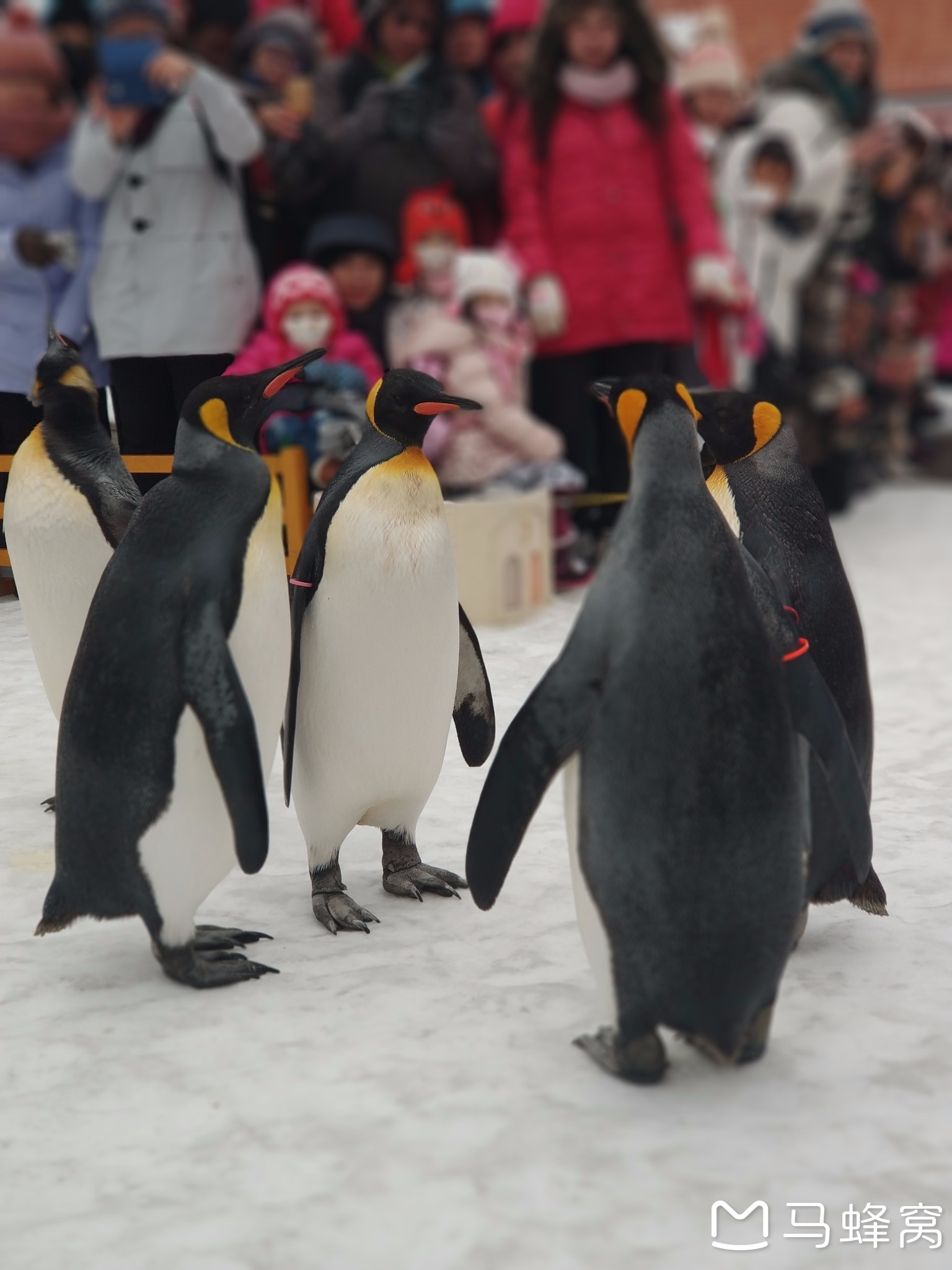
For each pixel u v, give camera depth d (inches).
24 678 110.3
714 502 73.0
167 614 78.5
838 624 88.8
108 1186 65.4
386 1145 68.5
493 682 120.1
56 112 177.2
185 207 130.2
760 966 71.4
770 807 70.2
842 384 307.4
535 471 188.1
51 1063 77.2
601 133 206.1
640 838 69.5
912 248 366.3
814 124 279.4
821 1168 66.6
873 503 346.6
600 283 204.7
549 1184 65.2
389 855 104.6
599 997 85.1
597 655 70.3
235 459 81.7
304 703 94.7
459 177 205.3
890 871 108.1
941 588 237.5
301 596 92.5
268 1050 78.5
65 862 83.1
